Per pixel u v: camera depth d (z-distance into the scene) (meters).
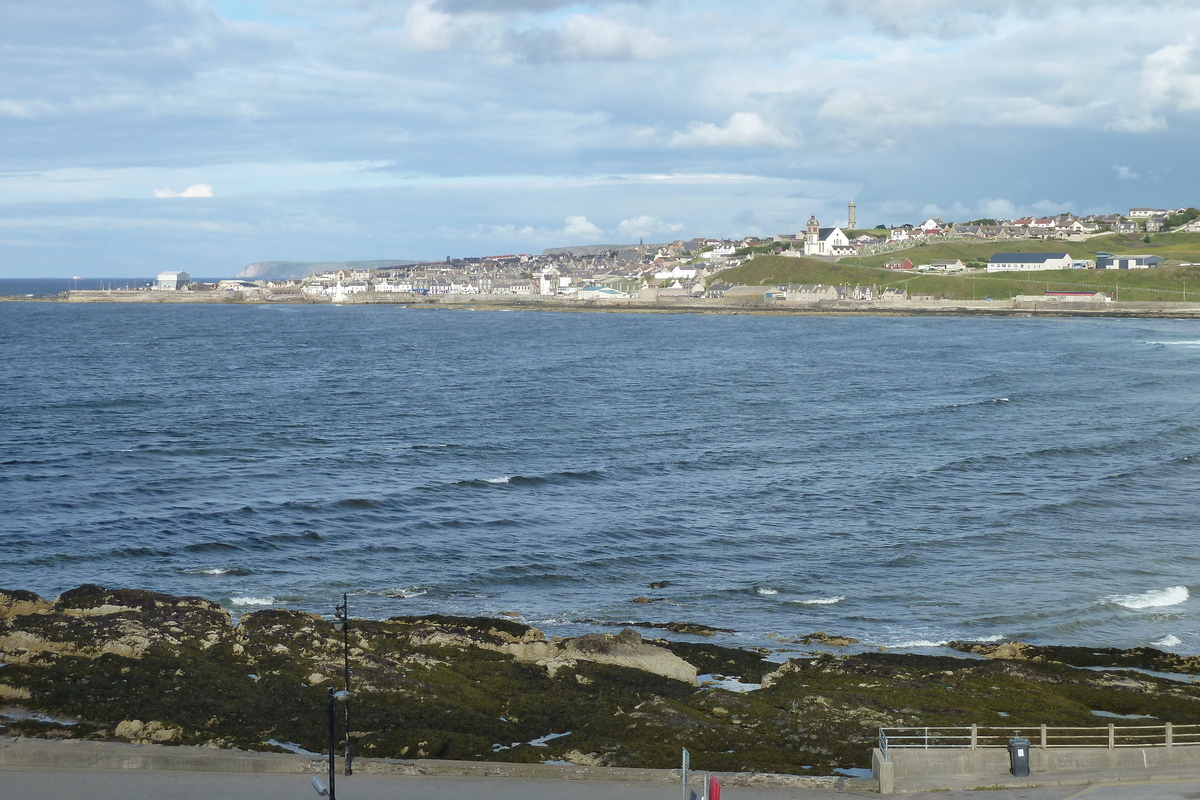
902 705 40.25
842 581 61.09
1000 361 187.62
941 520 74.38
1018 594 57.97
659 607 56.81
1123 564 63.19
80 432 108.44
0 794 31.30
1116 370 169.75
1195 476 87.38
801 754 35.88
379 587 59.81
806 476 89.06
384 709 39.28
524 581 61.34
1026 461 94.31
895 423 117.31
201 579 60.66
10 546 66.25
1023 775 32.62
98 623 45.91
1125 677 44.47
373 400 138.25
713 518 75.38
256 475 88.38
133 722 36.94
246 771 33.72
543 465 93.75
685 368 181.62
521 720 39.00
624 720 38.47
